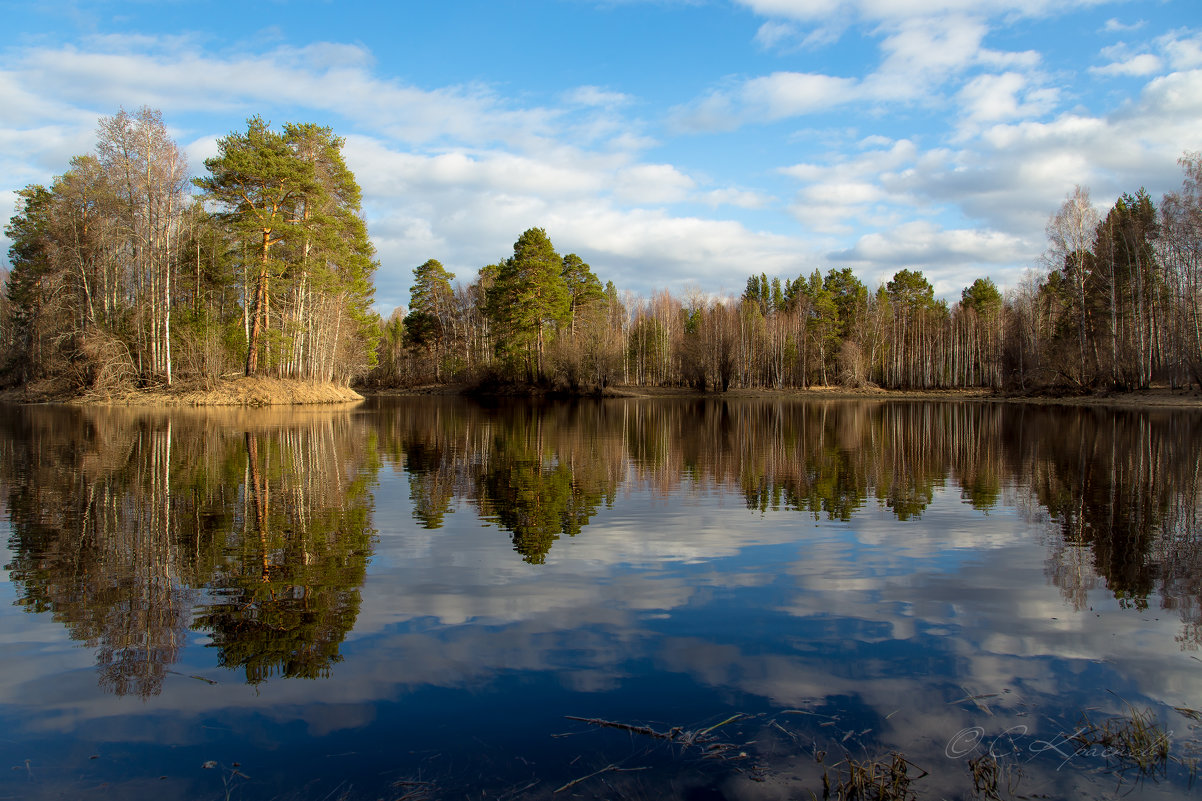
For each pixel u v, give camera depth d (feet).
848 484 47.80
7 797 12.22
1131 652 18.70
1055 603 22.68
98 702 15.72
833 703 15.74
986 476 51.16
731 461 59.88
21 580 24.40
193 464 52.70
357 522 34.40
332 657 18.10
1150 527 34.14
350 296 167.53
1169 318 147.84
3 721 14.87
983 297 294.05
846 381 245.86
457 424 101.14
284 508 37.47
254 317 131.23
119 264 124.57
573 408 156.35
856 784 12.48
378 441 74.08
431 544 30.17
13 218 148.87
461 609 21.77
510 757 13.44
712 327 235.40
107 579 24.53
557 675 17.06
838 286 292.61
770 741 14.06
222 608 21.74
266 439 71.31
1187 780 12.84
